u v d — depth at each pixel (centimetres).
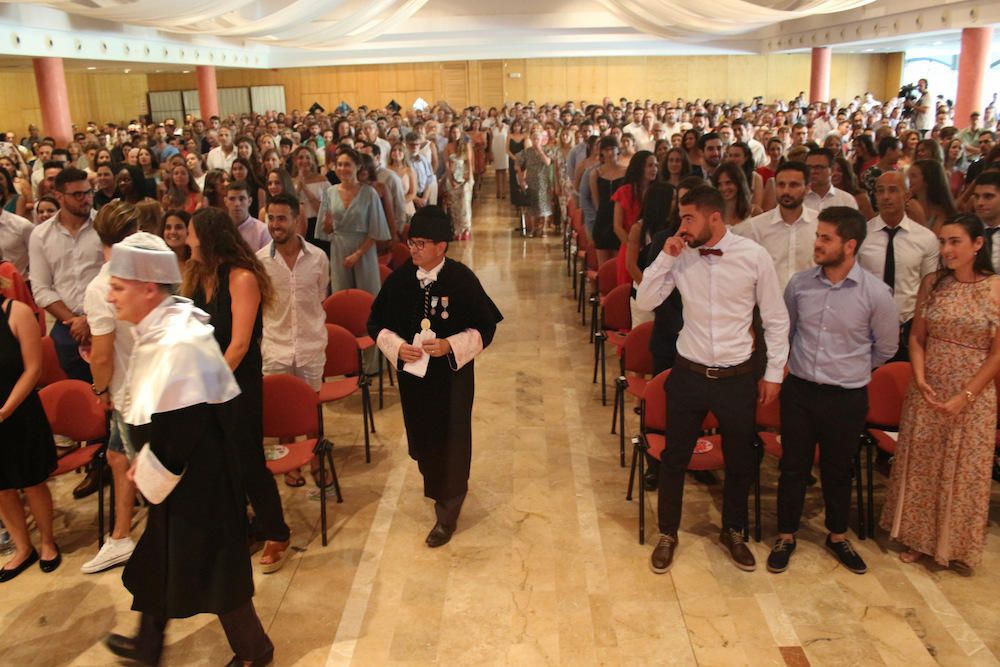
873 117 1570
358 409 561
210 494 265
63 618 339
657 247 426
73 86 2675
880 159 695
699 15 1498
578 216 863
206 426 259
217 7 1156
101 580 366
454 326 366
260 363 343
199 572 267
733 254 335
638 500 427
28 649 320
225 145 1134
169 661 310
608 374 618
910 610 332
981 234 329
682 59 2723
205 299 329
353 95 2794
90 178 841
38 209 546
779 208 420
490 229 1251
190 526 264
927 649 309
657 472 438
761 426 440
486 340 369
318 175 698
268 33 1592
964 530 348
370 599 347
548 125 1645
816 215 412
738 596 344
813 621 326
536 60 2722
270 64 2252
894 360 432
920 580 353
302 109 2827
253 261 331
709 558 373
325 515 386
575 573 363
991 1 1116
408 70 2756
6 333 347
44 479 363
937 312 341
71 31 1183
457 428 374
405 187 886
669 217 457
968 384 335
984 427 339
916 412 354
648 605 339
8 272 432
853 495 429
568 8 2172
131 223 358
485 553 380
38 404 362
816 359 347
